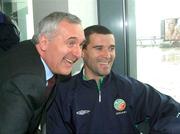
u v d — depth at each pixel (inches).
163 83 76.3
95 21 76.0
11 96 42.4
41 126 53.7
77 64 68.9
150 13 75.9
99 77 62.6
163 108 60.6
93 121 59.8
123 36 77.2
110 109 60.7
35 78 44.6
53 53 48.0
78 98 61.2
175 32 73.9
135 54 78.5
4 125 41.2
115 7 76.1
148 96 62.4
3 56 48.6
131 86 62.9
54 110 60.5
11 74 44.1
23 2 89.4
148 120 61.5
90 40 61.1
